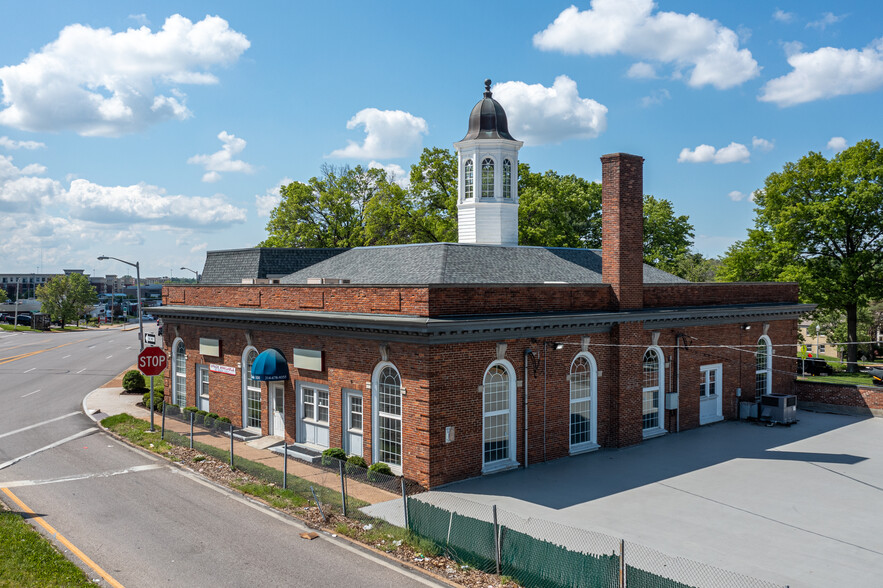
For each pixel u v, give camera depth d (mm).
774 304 33594
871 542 16062
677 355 28141
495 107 30891
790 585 13609
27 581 13016
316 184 64750
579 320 23781
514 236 31125
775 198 52875
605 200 26156
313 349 24359
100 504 18609
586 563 12586
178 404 33250
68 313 128375
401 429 21062
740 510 18312
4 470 22219
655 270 32438
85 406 34562
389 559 14922
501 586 13562
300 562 14656
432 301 20078
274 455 24125
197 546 15539
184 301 32750
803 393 34781
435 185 55656
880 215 47969
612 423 25703
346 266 30234
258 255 35750
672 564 14438
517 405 22641
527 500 19047
